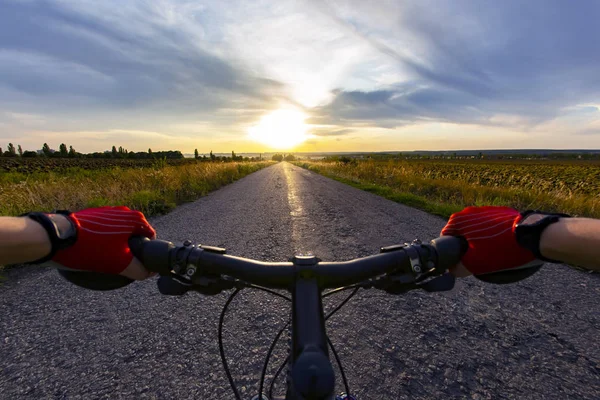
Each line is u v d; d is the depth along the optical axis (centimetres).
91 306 306
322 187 1495
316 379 39
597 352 233
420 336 257
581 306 302
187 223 665
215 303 313
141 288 348
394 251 65
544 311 294
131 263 58
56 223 48
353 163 2927
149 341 250
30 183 778
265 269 63
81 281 57
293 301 56
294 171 3466
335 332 265
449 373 213
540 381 205
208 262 62
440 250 58
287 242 519
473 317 285
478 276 61
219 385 203
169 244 63
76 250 49
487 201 836
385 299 322
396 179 1488
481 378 208
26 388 199
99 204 703
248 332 263
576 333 258
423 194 1135
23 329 265
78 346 242
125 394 194
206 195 1173
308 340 47
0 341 248
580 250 39
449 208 774
